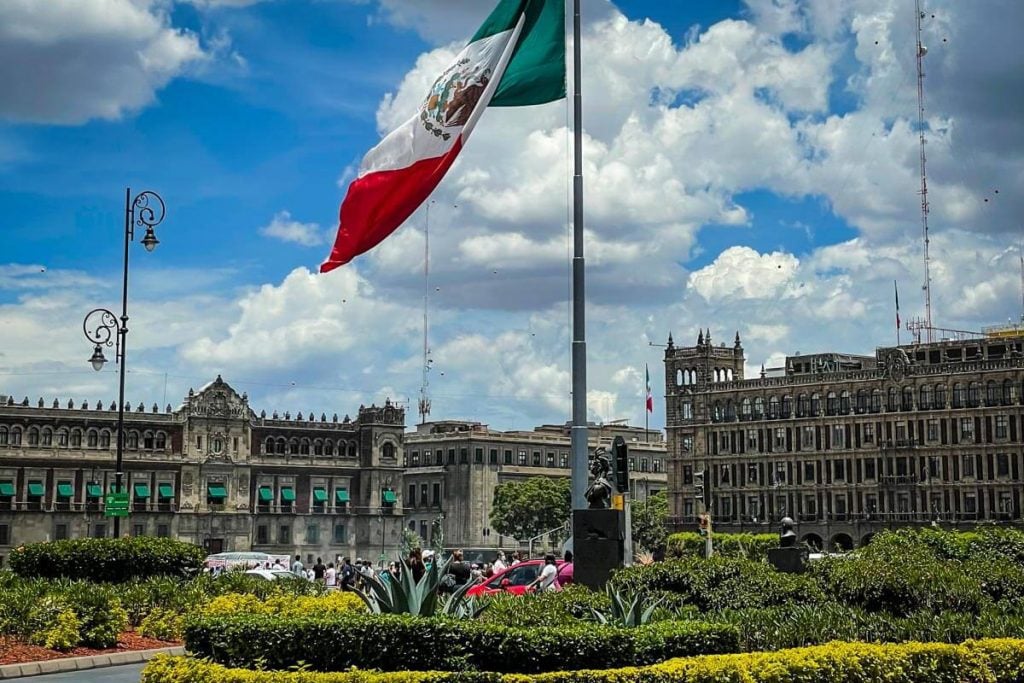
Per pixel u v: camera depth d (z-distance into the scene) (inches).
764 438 7268.7
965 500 6441.9
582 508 1256.2
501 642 840.3
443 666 832.3
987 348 6550.2
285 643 841.5
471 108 1221.7
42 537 6328.7
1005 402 6353.3
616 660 861.2
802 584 1235.9
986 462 6387.8
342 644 837.8
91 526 6481.3
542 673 826.8
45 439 6432.1
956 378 6520.7
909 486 6628.9
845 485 6884.8
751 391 7352.4
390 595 920.9
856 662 882.1
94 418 6574.8
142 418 6712.6
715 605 1209.4
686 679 824.3
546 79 1283.2
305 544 7185.0
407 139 1237.7
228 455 6968.5
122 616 1374.3
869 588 1196.5
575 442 1254.9
